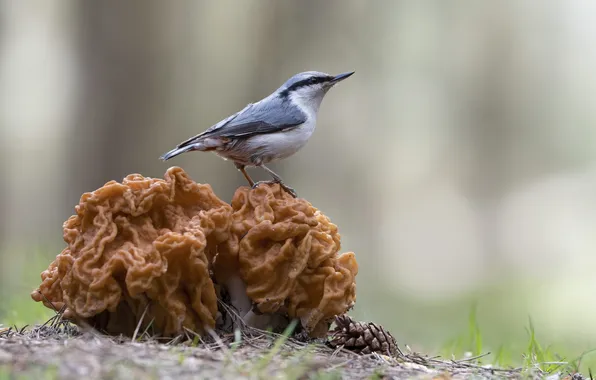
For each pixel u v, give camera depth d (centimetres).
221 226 618
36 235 2406
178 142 1712
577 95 3662
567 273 2669
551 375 633
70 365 471
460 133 3334
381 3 2422
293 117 777
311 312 642
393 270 2958
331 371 525
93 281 577
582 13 3575
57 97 2308
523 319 1659
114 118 1652
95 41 1644
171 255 582
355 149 2880
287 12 1891
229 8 1800
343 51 2202
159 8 1673
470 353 786
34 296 629
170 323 596
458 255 3459
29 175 2880
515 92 3288
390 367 576
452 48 3023
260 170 1838
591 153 3831
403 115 3048
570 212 3666
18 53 2436
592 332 1422
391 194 3450
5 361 478
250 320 644
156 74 1678
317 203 2878
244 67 1836
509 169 3500
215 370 488
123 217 598
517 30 3164
